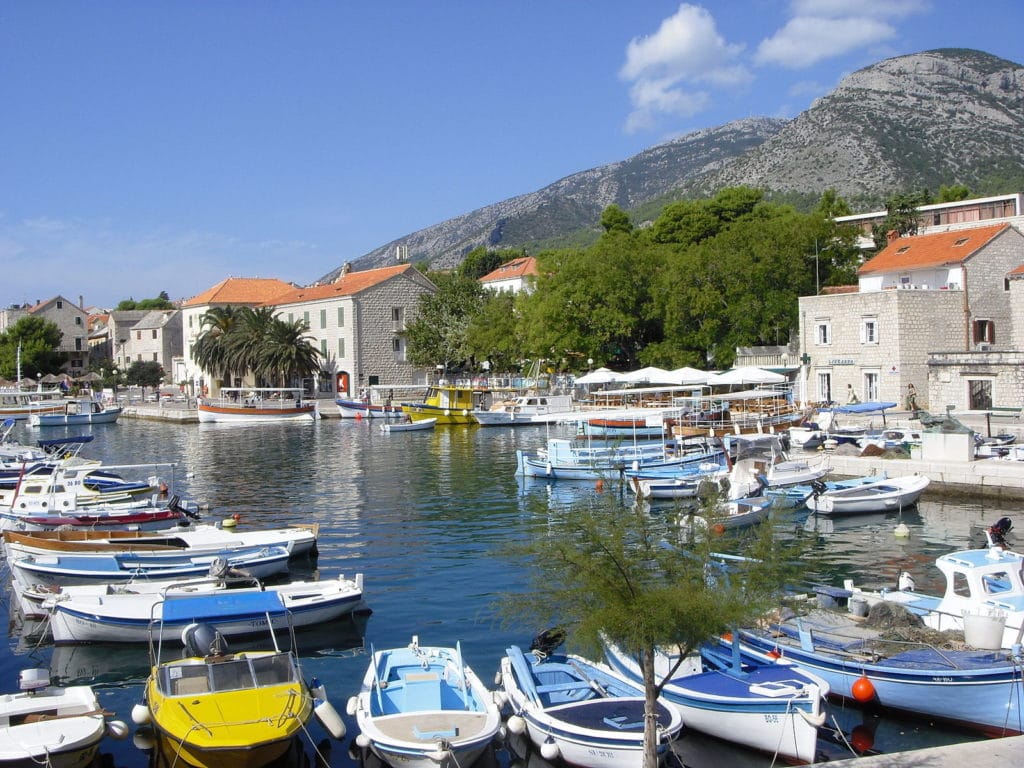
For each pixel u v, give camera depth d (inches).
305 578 1010.7
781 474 1443.2
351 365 3814.0
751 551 517.7
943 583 970.1
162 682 591.2
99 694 696.4
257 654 621.6
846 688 645.9
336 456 2207.2
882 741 601.6
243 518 1385.3
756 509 1192.2
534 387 3420.3
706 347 2861.7
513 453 2225.6
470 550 1144.8
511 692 623.8
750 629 693.3
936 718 621.3
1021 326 2308.1
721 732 602.9
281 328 3457.2
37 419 3294.8
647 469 1646.2
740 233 2839.6
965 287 2329.0
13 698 594.2
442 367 3720.5
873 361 2308.1
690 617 448.5
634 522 487.5
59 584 924.6
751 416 2207.2
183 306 4672.7
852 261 2982.3
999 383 2022.6
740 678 636.7
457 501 1515.7
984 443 1672.0
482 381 3811.5
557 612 499.5
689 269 2815.0
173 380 5012.3
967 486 1459.2
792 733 573.6
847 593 769.6
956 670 609.0
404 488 1668.3
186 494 1621.6
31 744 527.8
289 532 1105.4
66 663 765.9
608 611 449.1
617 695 634.2
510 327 3489.2
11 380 5004.9
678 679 637.9
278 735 546.6
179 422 3425.2
